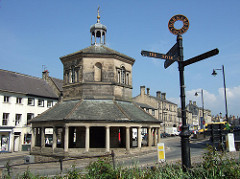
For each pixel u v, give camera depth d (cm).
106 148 2259
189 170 770
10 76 4250
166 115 7769
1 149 3603
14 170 1498
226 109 3300
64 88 2834
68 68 2822
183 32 859
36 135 3077
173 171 789
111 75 2677
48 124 2477
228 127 2156
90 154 2219
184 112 812
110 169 886
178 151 2773
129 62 2941
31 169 1647
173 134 7056
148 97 7269
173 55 870
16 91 3925
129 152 2330
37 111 4291
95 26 2998
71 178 909
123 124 2345
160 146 1132
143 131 6044
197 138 4922
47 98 4519
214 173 723
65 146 2241
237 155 1488
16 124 3916
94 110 2423
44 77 5050
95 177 853
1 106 3675
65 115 2353
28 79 4600
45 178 998
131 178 807
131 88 2941
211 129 1065
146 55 795
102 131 2652
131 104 2888
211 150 827
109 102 2597
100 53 2661
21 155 3241
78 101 2606
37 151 2542
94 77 2656
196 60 789
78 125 2264
